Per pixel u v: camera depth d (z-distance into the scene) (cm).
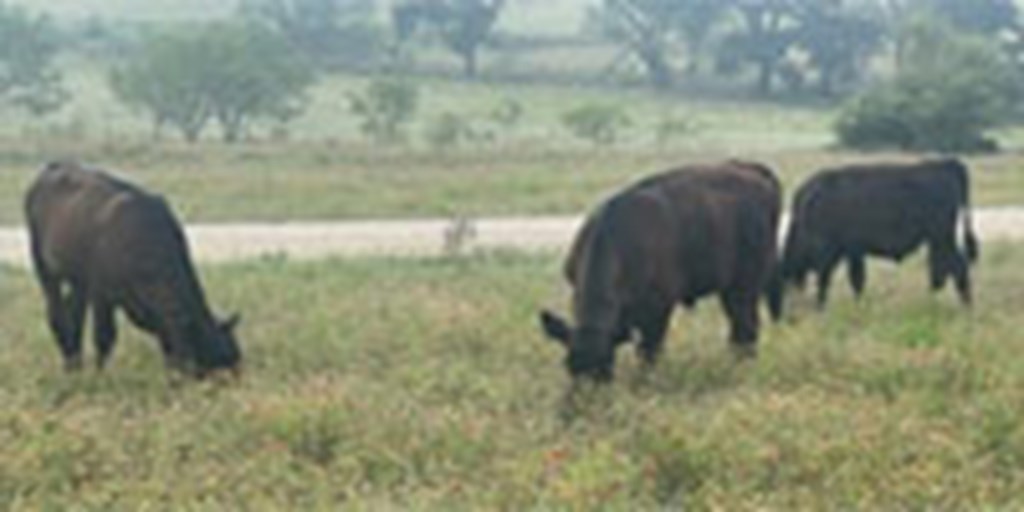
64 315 2700
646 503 1803
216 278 3766
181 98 12925
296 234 5181
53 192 2670
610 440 2008
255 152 9162
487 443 2030
